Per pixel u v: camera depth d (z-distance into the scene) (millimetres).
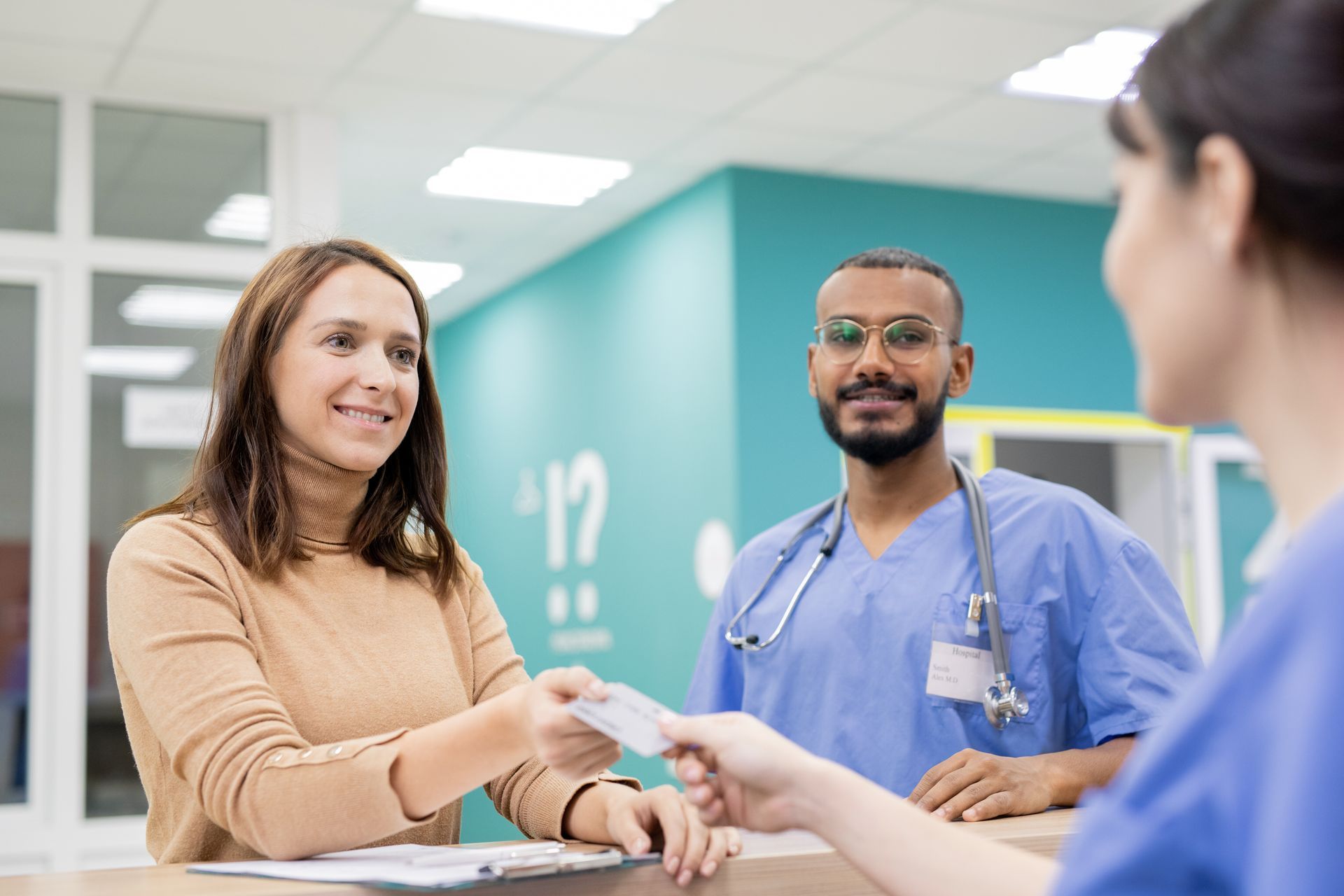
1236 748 455
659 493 5023
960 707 1636
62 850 3605
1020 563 1659
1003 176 4910
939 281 1795
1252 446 552
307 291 1268
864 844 793
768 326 4668
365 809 946
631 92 4062
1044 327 5086
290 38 3596
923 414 1736
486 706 960
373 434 1265
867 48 3750
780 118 4285
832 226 4828
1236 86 515
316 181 4145
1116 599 1593
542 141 4504
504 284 6441
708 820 862
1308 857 410
